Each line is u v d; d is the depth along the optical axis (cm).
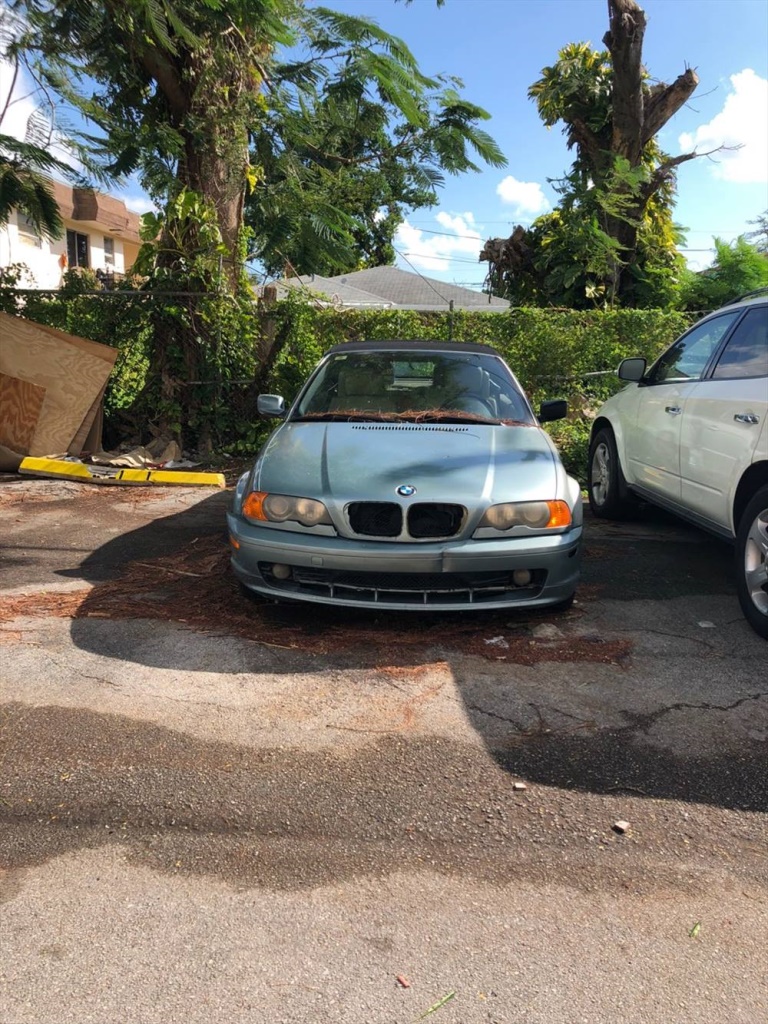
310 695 346
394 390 533
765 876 238
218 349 951
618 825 259
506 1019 186
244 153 960
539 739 313
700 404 495
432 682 359
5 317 898
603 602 471
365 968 201
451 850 247
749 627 433
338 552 387
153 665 373
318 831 255
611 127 1512
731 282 1719
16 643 397
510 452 441
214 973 198
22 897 224
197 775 284
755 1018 187
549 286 1592
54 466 845
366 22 838
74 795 271
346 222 1033
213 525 648
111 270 2592
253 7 790
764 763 298
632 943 211
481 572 394
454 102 934
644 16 1305
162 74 905
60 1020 183
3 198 832
